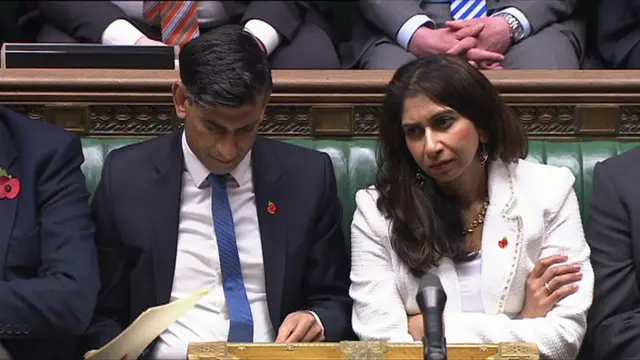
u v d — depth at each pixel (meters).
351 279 7.03
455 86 6.59
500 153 6.96
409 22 9.22
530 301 6.78
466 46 8.98
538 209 6.93
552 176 7.08
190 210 7.10
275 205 7.14
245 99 6.31
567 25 9.47
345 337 7.04
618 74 8.17
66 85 8.05
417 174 6.96
